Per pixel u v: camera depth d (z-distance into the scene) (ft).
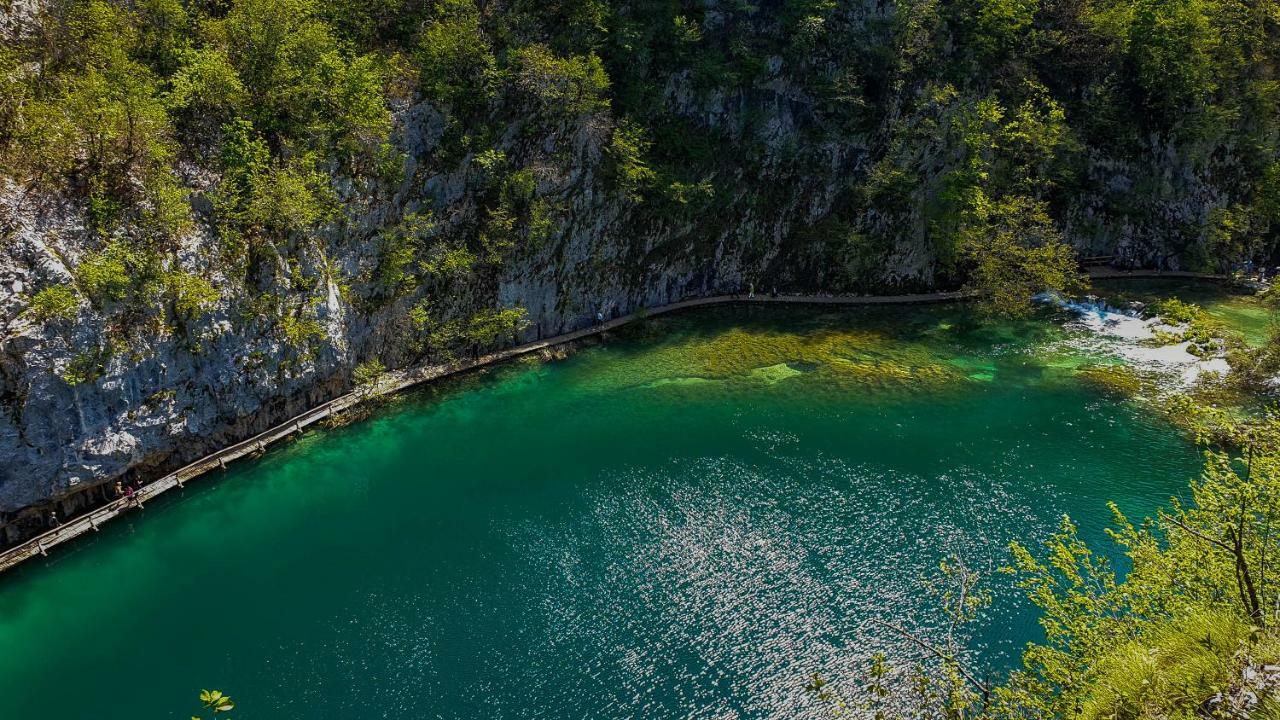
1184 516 69.72
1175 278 252.62
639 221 216.33
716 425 166.20
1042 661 67.51
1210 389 172.24
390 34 180.34
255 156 145.07
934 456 151.64
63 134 124.16
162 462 138.92
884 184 230.48
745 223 234.17
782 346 206.69
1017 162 242.58
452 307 189.57
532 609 112.68
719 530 129.39
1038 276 215.10
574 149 197.88
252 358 148.05
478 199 189.26
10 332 113.91
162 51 144.97
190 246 136.56
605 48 204.85
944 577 115.24
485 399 177.47
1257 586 60.13
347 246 167.73
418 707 96.73
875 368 192.85
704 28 219.61
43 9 131.95
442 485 144.25
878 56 228.22
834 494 139.13
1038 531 126.52
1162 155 255.91
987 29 237.45
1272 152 262.67
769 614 110.32
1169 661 53.42
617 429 164.76
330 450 154.92
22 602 114.73
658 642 106.22
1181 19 242.99
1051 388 179.83
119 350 126.52
